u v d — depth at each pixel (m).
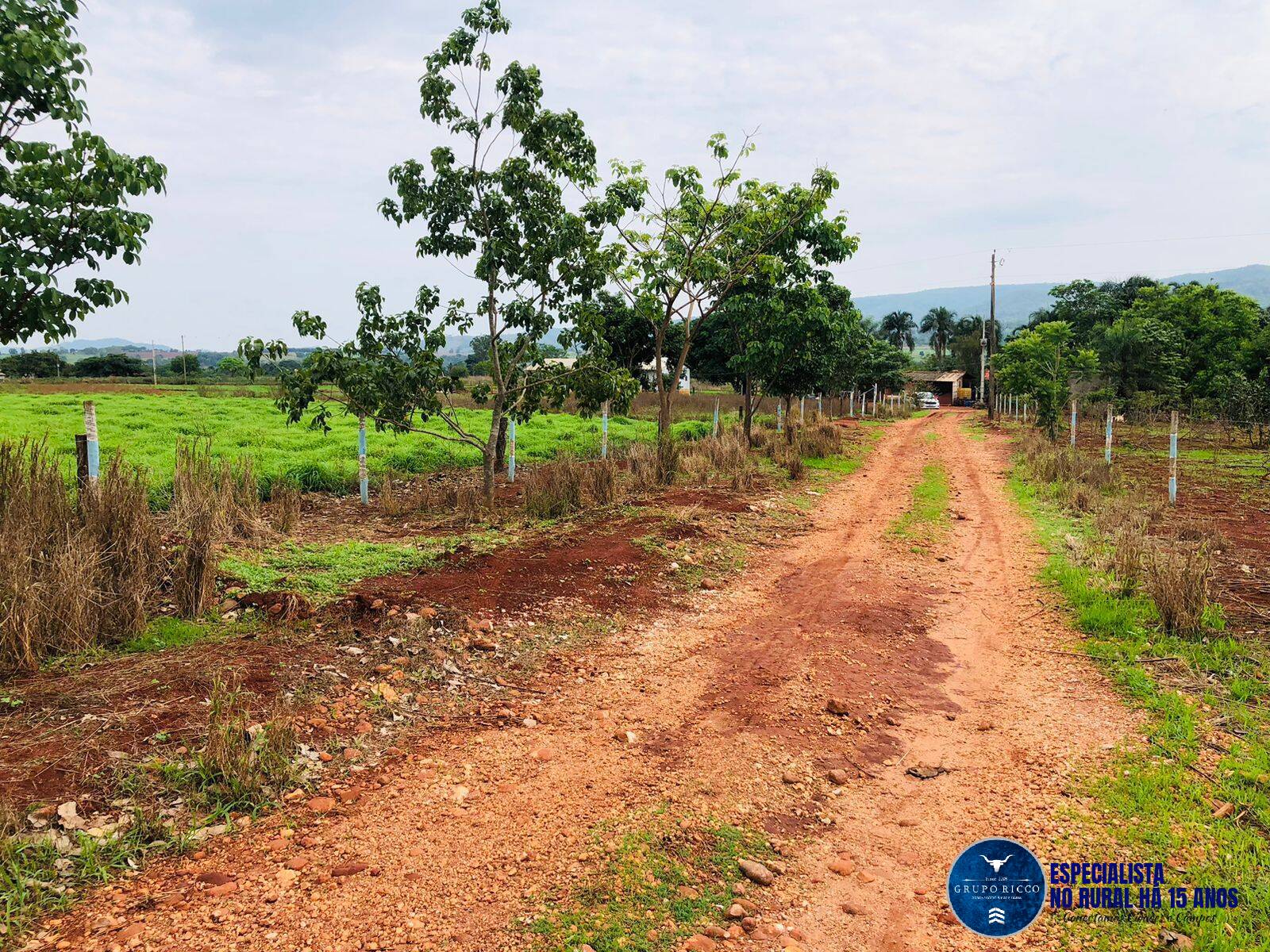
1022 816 4.28
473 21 10.42
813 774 4.75
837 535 11.53
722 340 20.89
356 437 20.39
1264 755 4.76
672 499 12.63
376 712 5.16
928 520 12.61
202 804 3.97
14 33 5.04
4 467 6.68
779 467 17.56
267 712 4.84
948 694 6.03
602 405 14.30
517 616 7.12
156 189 6.12
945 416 45.69
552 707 5.58
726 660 6.60
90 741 4.25
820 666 6.49
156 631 5.89
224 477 9.75
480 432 22.23
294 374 10.19
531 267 10.97
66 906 3.21
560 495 11.59
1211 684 5.89
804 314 17.97
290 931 3.17
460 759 4.75
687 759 4.88
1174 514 12.19
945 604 8.30
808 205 15.78
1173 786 4.50
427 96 10.52
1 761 3.99
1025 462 18.95
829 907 3.54
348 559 8.29
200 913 3.24
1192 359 33.53
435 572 7.91
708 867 3.79
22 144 5.32
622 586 8.26
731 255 16.64
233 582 7.12
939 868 3.84
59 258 5.61
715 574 9.18
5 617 5.11
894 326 111.25
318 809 4.09
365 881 3.53
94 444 7.40
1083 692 5.96
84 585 5.62
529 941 3.18
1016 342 37.62
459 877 3.60
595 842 3.93
